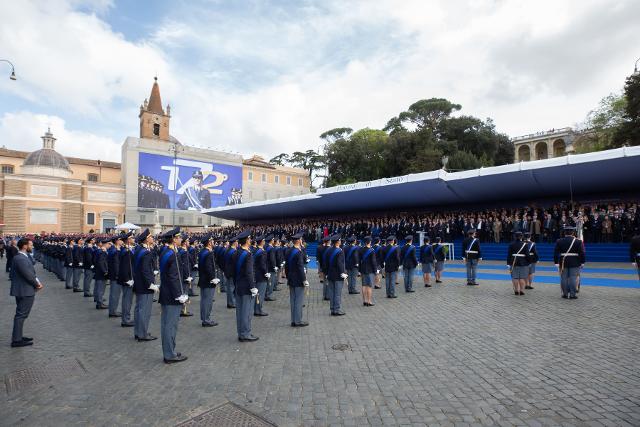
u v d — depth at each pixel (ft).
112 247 35.50
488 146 168.66
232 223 226.17
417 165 147.64
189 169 211.41
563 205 75.92
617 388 16.11
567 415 14.02
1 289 52.01
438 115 182.50
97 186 190.90
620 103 129.90
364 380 17.83
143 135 214.69
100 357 22.44
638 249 34.68
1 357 22.56
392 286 39.65
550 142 245.24
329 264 32.48
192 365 20.59
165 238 22.16
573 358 19.79
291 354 22.00
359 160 191.52
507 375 17.89
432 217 89.71
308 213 145.79
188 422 14.24
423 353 21.40
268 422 14.11
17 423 14.48
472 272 45.65
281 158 294.87
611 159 62.49
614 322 26.37
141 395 16.79
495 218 78.33
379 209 124.47
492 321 27.94
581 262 34.63
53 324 31.42
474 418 14.05
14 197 167.94
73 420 14.65
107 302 42.24
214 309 36.91
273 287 45.98
